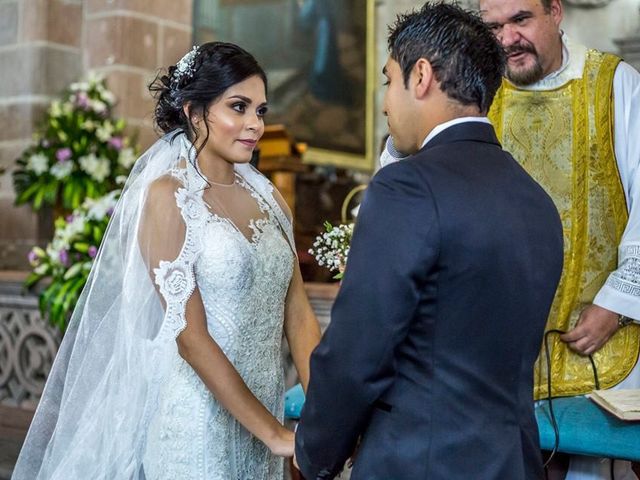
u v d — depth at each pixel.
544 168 3.00
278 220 2.71
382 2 9.85
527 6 2.86
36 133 7.00
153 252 2.40
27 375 5.36
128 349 2.50
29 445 2.67
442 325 1.76
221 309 2.44
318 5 9.63
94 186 6.66
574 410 2.60
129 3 7.48
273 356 2.59
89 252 5.11
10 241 7.32
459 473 1.74
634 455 2.39
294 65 9.48
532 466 1.88
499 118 3.07
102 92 7.21
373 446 1.81
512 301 1.78
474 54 1.86
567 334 2.84
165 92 2.53
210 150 2.50
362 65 9.98
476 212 1.75
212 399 2.49
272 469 2.67
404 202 1.73
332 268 2.83
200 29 8.39
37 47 7.29
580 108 2.96
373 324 1.69
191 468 2.46
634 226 2.83
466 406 1.76
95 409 2.55
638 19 7.82
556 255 1.89
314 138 9.66
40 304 5.12
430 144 1.88
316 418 1.81
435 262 1.73
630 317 2.78
